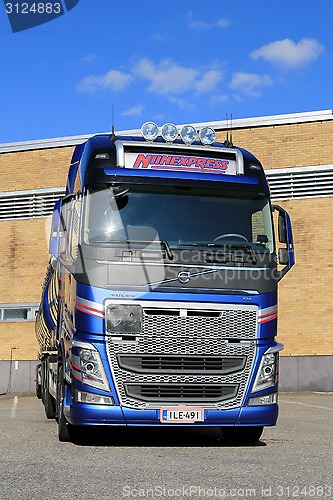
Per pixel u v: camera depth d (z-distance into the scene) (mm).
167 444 9648
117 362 8883
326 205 25984
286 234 10062
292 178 26438
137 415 8875
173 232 9297
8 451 8531
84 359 8875
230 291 9211
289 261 9969
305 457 8156
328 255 25750
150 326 8953
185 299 9055
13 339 28828
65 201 9664
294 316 25812
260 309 9312
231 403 9117
